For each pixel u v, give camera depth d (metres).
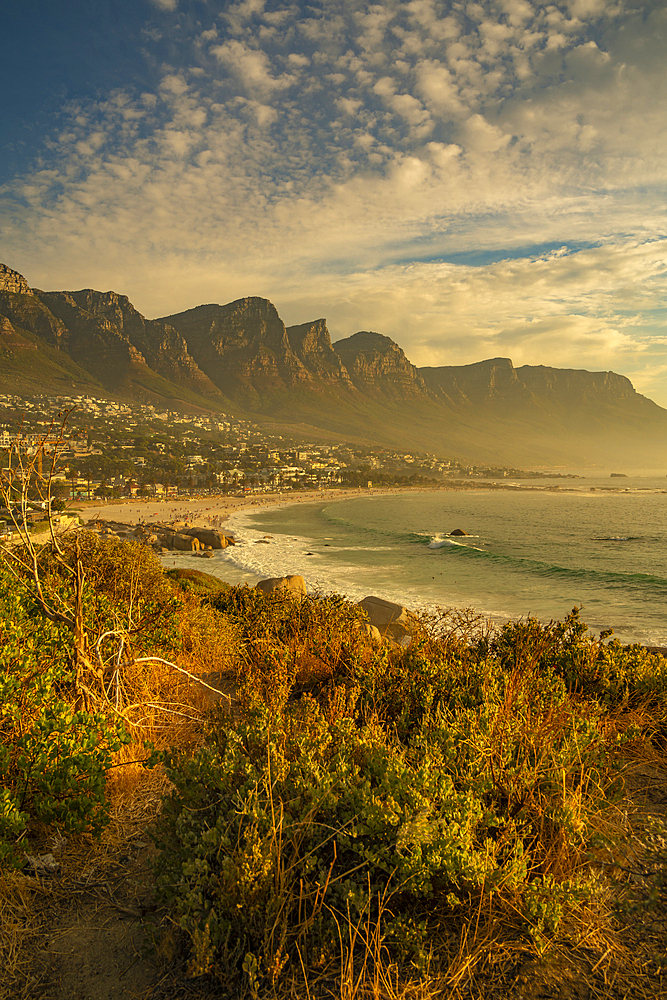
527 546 77.62
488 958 1.87
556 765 2.60
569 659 4.57
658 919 2.03
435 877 2.10
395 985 1.76
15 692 3.51
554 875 2.20
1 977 1.86
